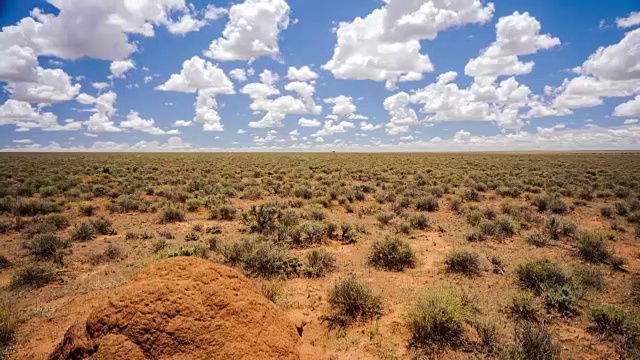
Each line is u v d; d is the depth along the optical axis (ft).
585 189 75.82
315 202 65.36
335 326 20.51
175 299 13.76
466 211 55.83
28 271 25.98
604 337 19.07
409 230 44.45
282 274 28.40
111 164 161.79
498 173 122.42
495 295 24.71
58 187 79.30
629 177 102.37
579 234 38.55
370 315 21.81
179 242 38.73
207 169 138.00
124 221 51.13
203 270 15.60
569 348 18.13
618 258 31.01
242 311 14.97
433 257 34.35
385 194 74.43
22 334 18.92
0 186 76.59
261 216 44.47
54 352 13.92
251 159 237.66
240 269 29.96
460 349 17.97
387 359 17.28
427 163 189.37
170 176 112.88
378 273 29.86
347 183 99.76
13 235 41.45
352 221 51.11
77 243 38.22
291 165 171.53
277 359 14.48
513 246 37.68
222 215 53.98
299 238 39.32
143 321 13.12
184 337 13.28
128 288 13.97
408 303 23.65
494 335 18.71
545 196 63.10
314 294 25.23
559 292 22.80
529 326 17.20
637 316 20.20
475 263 29.96
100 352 12.56
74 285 25.98
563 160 212.23
